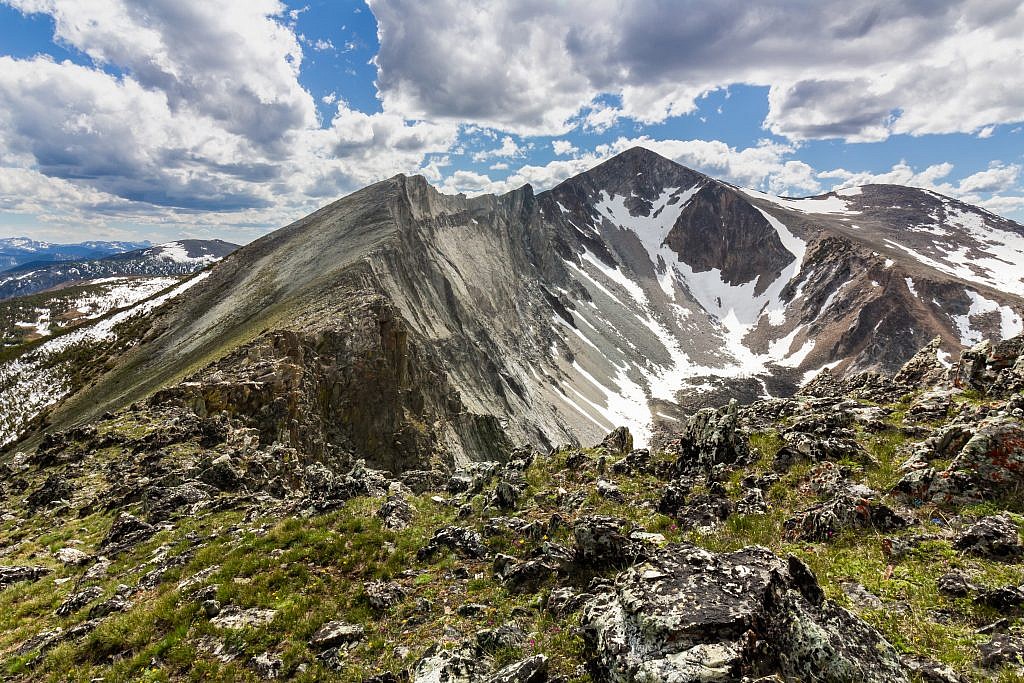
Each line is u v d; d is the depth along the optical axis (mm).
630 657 9656
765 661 9125
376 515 21891
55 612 18281
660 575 11109
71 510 30953
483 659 12062
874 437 25938
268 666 13203
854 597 13531
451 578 16984
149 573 19672
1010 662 10164
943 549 15266
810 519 18156
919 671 9984
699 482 24188
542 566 16281
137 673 13414
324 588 16797
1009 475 17844
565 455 30047
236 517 25719
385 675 12258
